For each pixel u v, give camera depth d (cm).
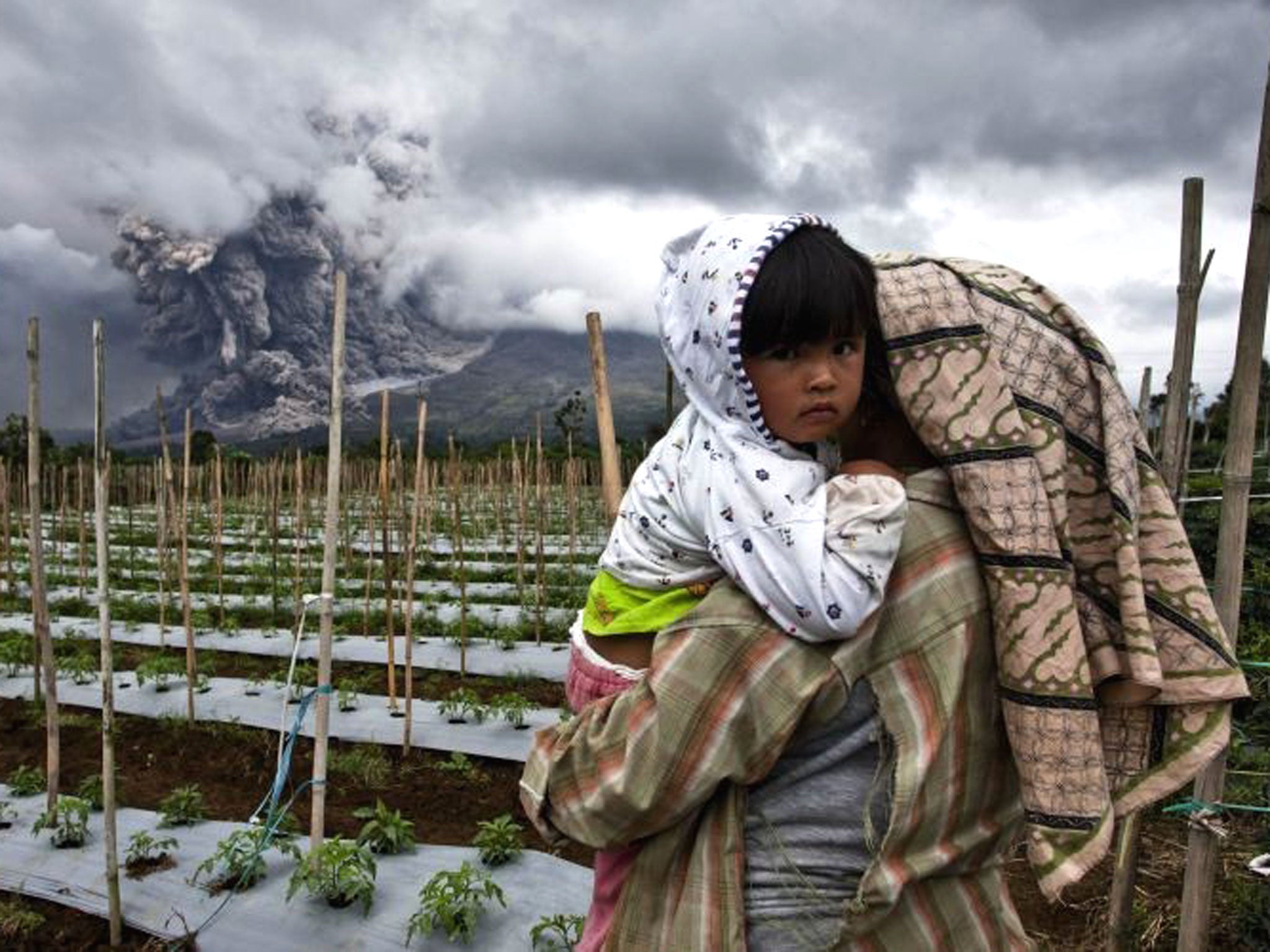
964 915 144
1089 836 133
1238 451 270
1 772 772
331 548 478
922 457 156
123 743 834
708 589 147
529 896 513
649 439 1650
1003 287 150
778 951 141
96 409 488
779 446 142
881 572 133
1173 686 147
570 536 1578
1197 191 309
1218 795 309
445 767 758
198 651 1167
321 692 488
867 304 140
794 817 143
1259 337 266
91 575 1808
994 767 144
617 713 142
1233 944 444
